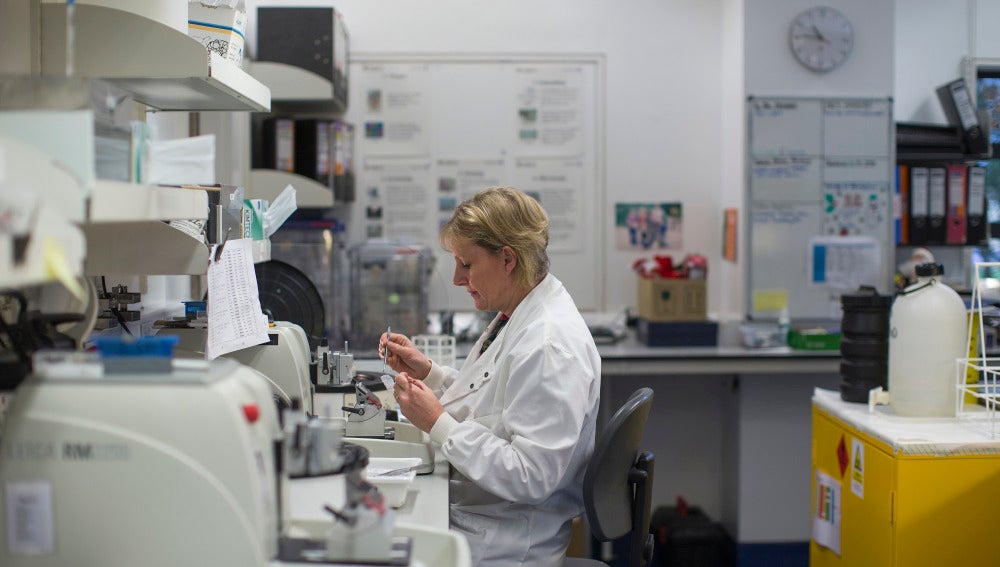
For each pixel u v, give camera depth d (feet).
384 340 7.04
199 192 4.60
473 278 5.91
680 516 12.55
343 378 6.79
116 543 3.26
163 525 3.27
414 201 13.01
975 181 12.41
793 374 12.07
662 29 13.02
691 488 13.23
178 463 3.26
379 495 3.73
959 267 13.14
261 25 11.23
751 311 12.19
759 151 12.12
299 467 4.34
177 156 4.04
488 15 12.90
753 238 12.16
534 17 12.93
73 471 3.24
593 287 13.17
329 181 11.72
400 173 12.98
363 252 11.32
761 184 12.14
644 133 13.08
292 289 7.65
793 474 12.13
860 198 12.28
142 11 4.94
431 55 12.87
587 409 5.53
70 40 3.33
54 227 2.87
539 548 5.67
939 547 6.57
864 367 7.90
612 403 13.17
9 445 3.24
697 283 11.78
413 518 4.71
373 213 13.01
